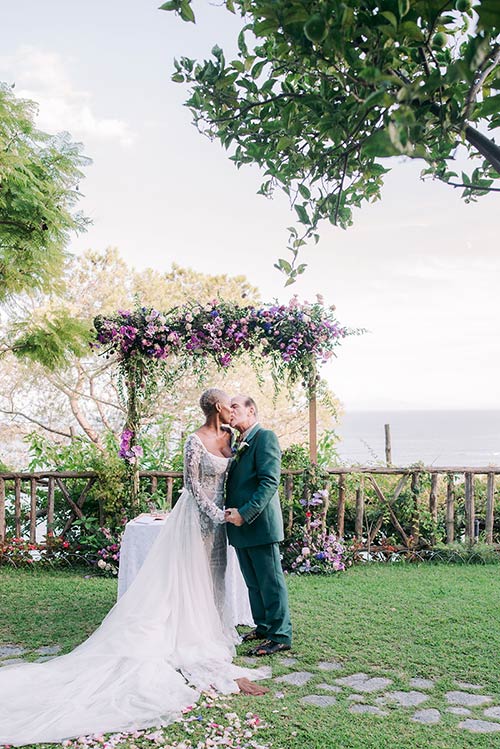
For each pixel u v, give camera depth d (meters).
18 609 5.55
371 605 5.52
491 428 114.62
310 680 3.87
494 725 3.26
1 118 6.44
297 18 1.46
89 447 8.30
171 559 4.37
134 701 3.45
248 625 5.22
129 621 4.16
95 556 7.34
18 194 6.46
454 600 5.68
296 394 13.55
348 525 7.83
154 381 7.27
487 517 7.71
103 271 14.16
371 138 1.21
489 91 1.84
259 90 2.04
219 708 3.45
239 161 2.22
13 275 7.30
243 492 4.45
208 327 6.91
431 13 1.44
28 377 13.90
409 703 3.54
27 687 3.62
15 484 7.48
